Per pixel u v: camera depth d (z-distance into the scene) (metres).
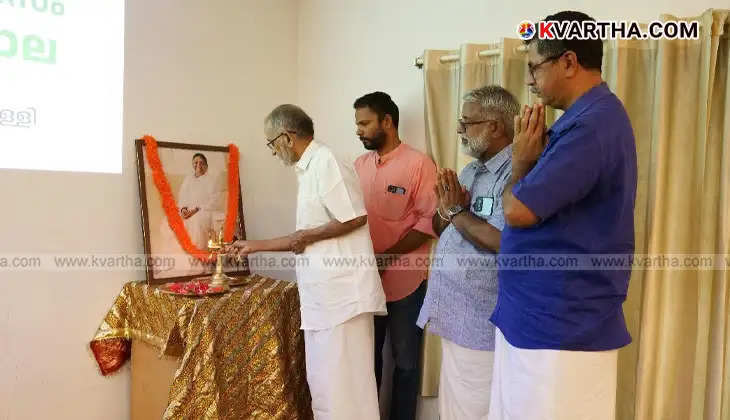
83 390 2.25
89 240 2.25
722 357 1.73
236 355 2.11
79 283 2.22
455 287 1.75
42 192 2.12
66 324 2.19
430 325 1.85
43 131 2.15
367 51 2.79
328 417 2.02
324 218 2.07
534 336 1.32
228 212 2.62
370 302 2.04
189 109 2.58
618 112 1.28
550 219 1.30
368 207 2.45
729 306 1.73
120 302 2.32
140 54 2.38
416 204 2.33
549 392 1.30
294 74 3.11
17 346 2.07
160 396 2.16
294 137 2.06
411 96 2.60
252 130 2.86
